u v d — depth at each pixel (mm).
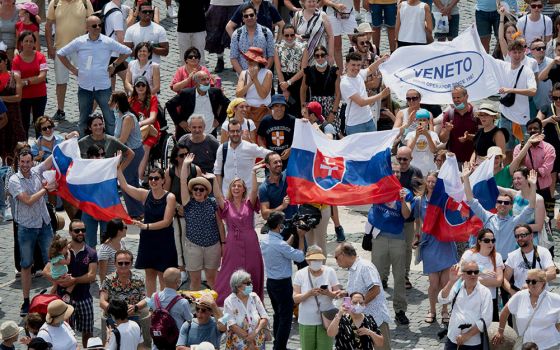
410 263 56656
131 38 71375
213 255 54406
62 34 71812
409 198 53781
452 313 48688
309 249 50125
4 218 63531
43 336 47625
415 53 65812
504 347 48719
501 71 65875
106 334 51188
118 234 53281
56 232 58594
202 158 59375
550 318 48125
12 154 67062
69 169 56594
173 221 54656
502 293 51250
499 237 52812
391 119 66250
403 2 72500
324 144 55188
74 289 52062
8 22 72125
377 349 49188
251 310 48531
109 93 68500
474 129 62000
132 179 62250
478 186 54125
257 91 65312
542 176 60188
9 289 57594
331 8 74062
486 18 75750
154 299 48781
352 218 63375
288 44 67625
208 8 76000
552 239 57844
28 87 68250
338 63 74750
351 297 47125
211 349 45250
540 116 64312
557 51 66500
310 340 50188
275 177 55062
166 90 74750
